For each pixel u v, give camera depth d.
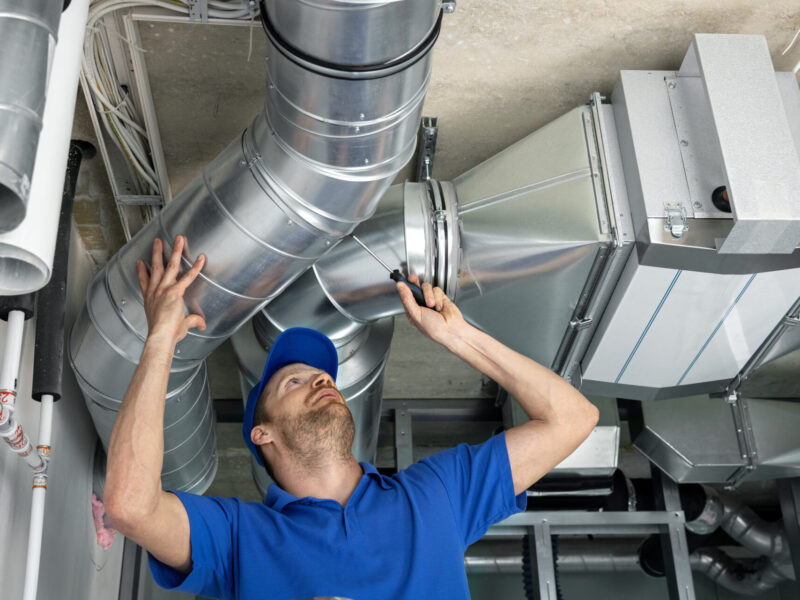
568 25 2.40
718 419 3.92
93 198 2.95
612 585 5.29
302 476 1.72
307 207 2.04
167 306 1.77
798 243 2.32
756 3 2.37
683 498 4.35
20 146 1.17
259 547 1.55
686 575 4.02
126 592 3.77
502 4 2.33
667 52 2.52
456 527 1.63
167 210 2.24
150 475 1.46
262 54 2.41
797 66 2.59
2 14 1.21
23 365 2.76
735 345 2.77
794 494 4.05
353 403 3.07
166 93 2.56
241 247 2.13
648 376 2.86
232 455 5.10
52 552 2.89
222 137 2.73
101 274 2.43
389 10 1.53
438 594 1.53
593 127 2.53
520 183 2.54
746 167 2.25
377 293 2.60
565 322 2.67
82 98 2.54
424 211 2.56
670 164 2.42
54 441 2.96
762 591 5.14
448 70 2.54
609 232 2.42
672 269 2.42
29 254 1.47
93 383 2.59
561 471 3.91
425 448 5.16
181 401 2.73
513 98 2.65
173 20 2.26
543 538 4.02
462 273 2.57
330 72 1.65
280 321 2.74
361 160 1.90
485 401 4.50
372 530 1.57
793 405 4.01
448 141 2.82
